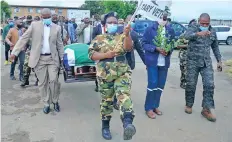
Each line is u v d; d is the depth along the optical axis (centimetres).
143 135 470
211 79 539
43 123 520
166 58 544
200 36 534
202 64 542
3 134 471
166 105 630
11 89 757
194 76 559
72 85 801
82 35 1030
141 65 1198
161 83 552
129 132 349
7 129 492
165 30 533
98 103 642
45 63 556
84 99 671
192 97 572
